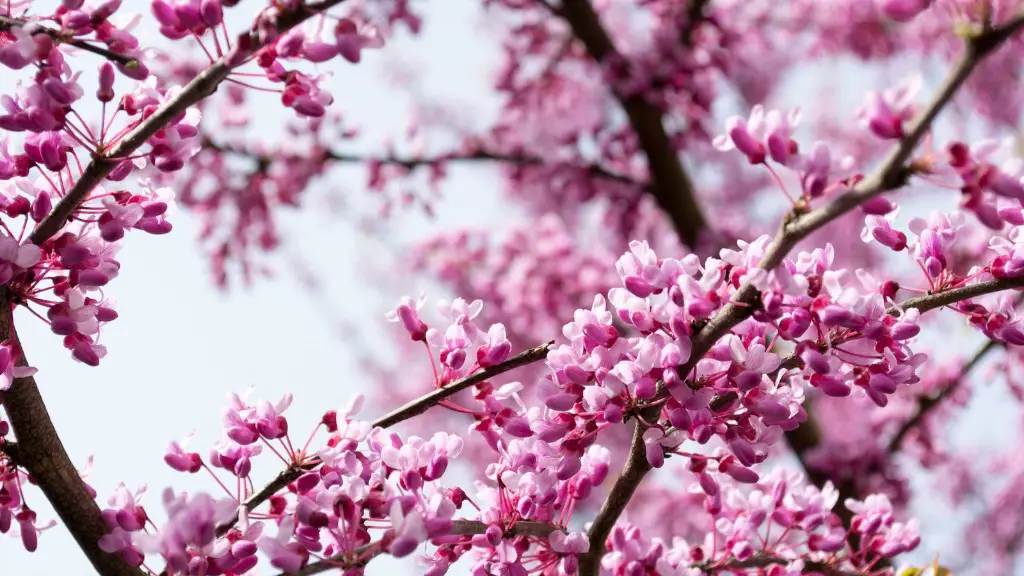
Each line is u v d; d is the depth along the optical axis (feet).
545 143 6.63
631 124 6.13
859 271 3.45
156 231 3.46
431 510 3.39
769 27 8.09
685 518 6.73
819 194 3.31
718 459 3.51
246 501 3.48
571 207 7.37
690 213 6.21
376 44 3.38
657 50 6.15
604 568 3.48
